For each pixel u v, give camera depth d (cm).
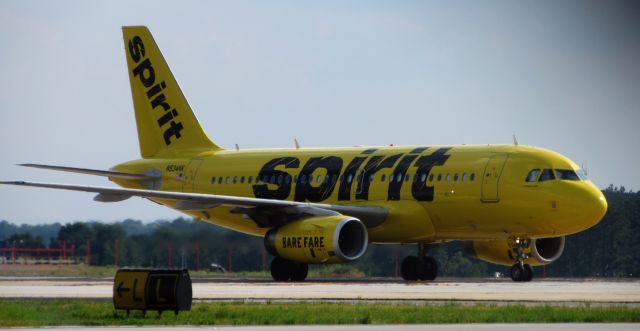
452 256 18850
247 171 14388
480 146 12725
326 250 12000
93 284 12138
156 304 7388
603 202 12138
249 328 6588
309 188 13700
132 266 16375
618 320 6994
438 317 7125
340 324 6838
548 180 12088
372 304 8344
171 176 15062
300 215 12612
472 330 6375
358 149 13675
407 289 10631
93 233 18662
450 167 12619
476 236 12700
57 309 7788
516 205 12156
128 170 15375
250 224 14375
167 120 15488
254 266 16900
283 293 9919
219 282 12938
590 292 10038
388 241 13188
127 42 15788
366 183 13175
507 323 6850
